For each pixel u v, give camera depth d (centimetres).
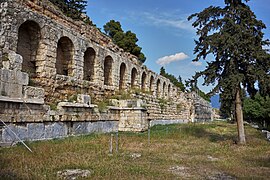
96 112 2253
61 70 2250
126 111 2738
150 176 982
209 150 1723
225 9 2144
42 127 1634
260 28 2086
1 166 968
